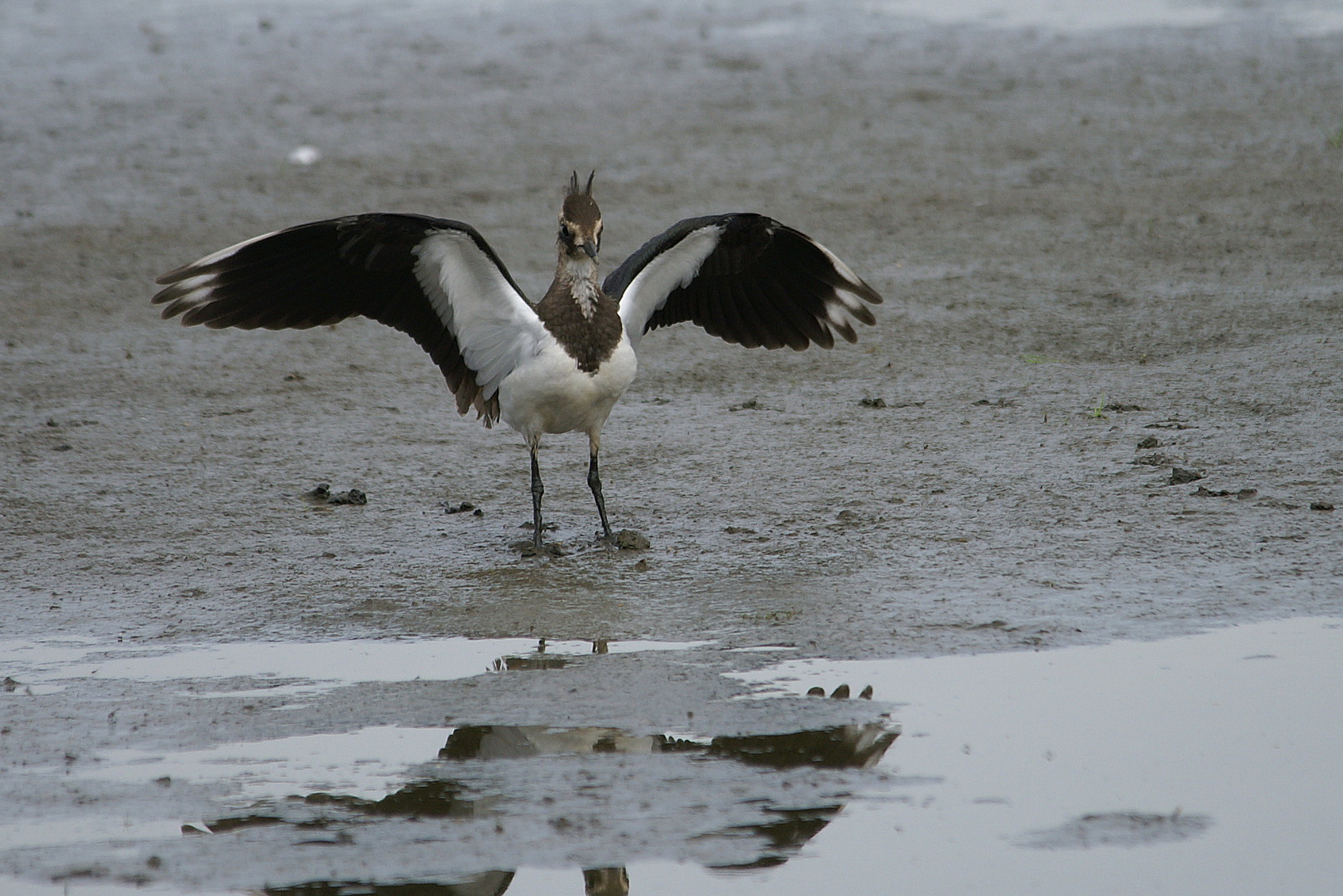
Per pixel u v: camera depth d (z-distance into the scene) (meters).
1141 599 9.98
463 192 22.14
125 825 7.54
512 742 8.33
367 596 10.51
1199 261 17.94
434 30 33.94
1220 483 11.94
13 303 18.16
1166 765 7.93
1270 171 21.44
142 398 15.25
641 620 9.94
